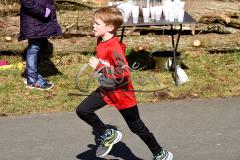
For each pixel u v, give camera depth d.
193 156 6.39
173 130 7.21
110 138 5.60
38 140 6.94
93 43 10.40
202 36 10.55
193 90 8.67
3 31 10.35
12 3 10.61
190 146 6.69
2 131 7.24
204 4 10.74
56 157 6.43
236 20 10.67
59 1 10.71
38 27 8.41
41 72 9.62
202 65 9.91
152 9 8.76
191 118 7.62
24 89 8.76
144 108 8.00
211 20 10.76
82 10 10.73
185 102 8.22
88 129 7.27
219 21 10.75
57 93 8.60
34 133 7.16
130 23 8.64
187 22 8.73
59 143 6.83
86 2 10.91
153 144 5.61
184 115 7.73
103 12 5.32
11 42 10.34
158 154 5.63
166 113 7.81
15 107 8.01
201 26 10.81
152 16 8.79
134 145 6.70
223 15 10.67
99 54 5.41
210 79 9.17
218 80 9.12
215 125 7.38
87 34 10.62
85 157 6.41
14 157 6.45
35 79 8.78
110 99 5.50
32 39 8.62
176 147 6.66
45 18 8.42
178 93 8.55
